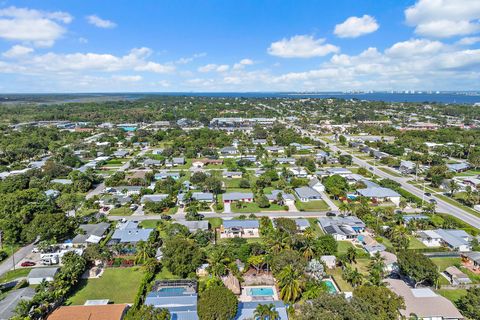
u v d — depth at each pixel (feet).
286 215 382.83
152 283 239.91
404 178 539.29
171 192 440.04
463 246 304.50
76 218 345.51
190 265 251.80
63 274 233.35
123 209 398.62
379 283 221.25
